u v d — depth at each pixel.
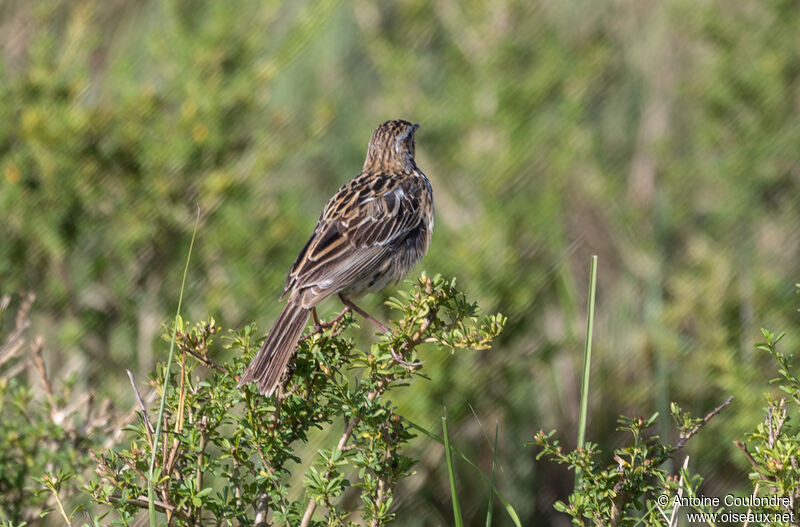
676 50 14.72
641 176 14.14
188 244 12.17
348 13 14.08
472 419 12.05
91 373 11.77
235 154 12.43
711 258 13.00
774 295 12.67
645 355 12.55
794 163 13.89
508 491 11.98
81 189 11.84
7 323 11.73
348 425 6.73
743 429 11.43
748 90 14.21
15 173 11.77
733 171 13.80
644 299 13.07
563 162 13.39
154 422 6.82
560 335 12.84
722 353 11.84
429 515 11.72
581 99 13.80
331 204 9.75
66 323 11.93
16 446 8.22
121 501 6.41
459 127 13.73
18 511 8.16
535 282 12.54
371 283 9.62
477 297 12.20
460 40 14.13
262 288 12.12
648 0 14.78
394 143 10.49
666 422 11.38
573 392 12.50
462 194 13.44
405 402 11.75
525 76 13.88
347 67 14.21
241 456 6.62
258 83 12.54
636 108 14.59
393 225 9.66
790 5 14.40
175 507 6.39
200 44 12.44
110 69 13.12
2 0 13.23
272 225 12.28
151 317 12.09
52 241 11.83
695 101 14.62
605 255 13.59
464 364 11.91
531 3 14.13
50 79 12.23
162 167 12.04
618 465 6.71
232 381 6.76
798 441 6.53
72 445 8.68
